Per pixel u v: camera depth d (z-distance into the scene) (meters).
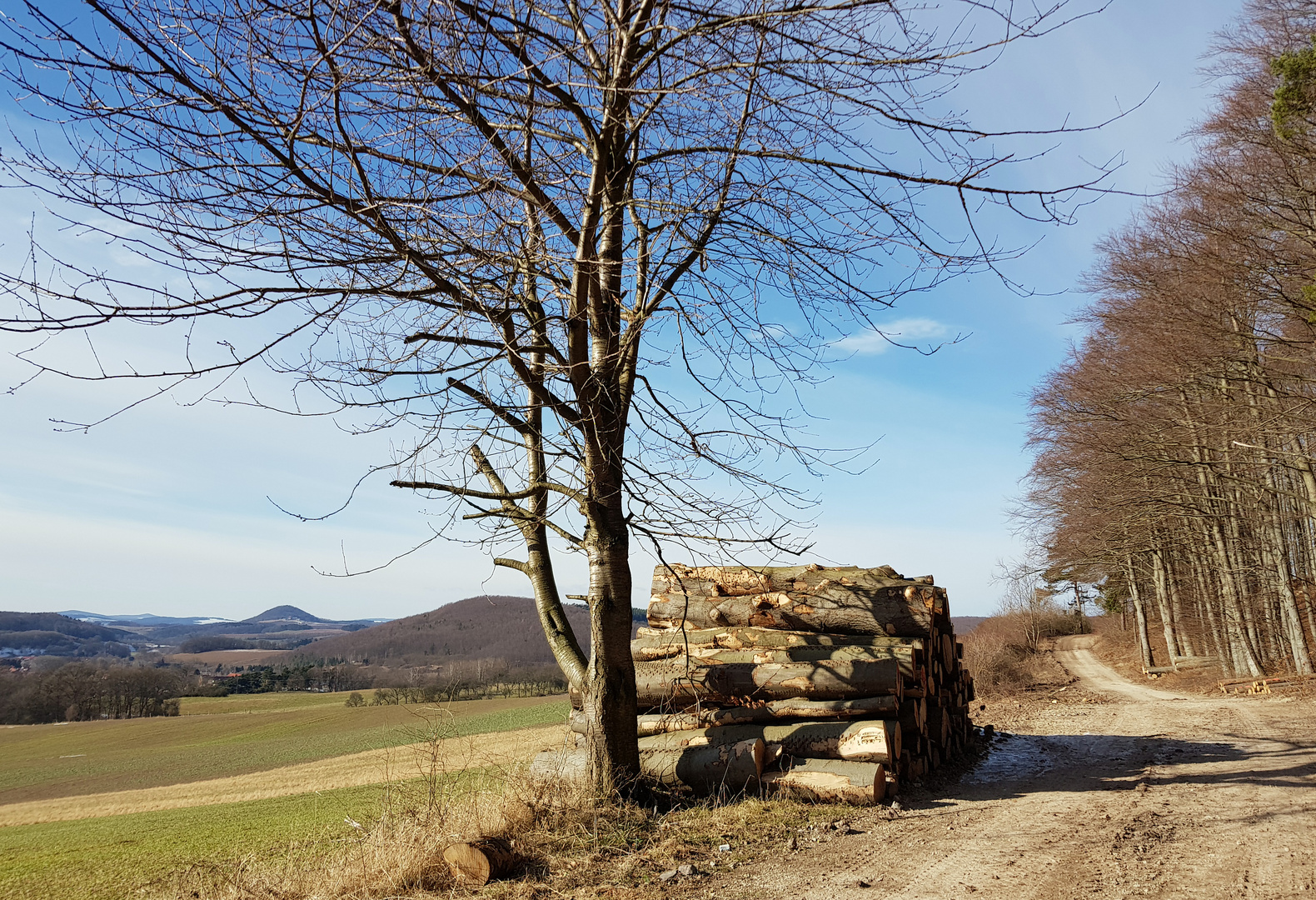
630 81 5.80
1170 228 18.58
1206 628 32.16
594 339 7.43
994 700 23.45
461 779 7.79
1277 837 6.06
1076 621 56.12
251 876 5.91
